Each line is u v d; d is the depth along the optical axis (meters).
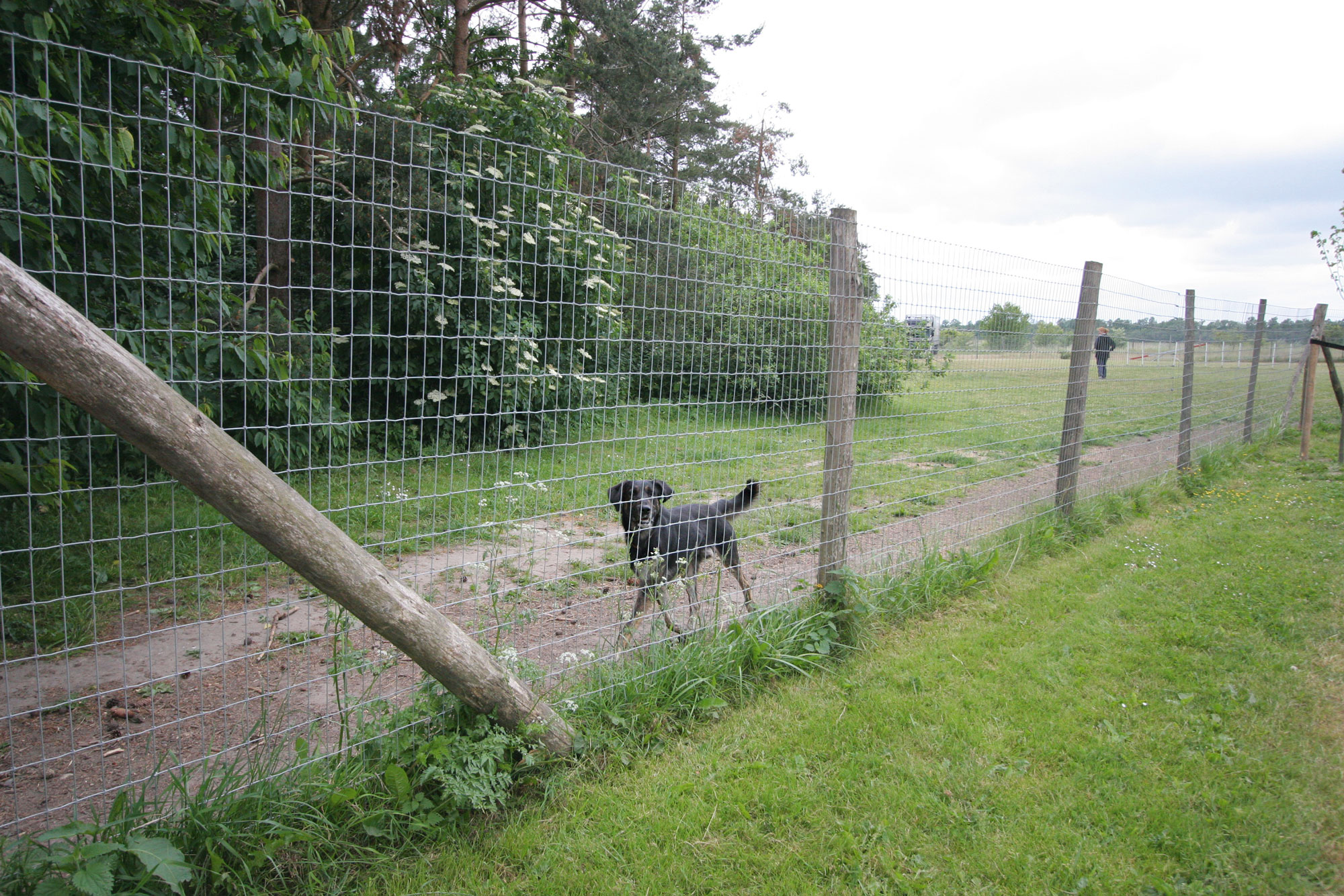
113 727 3.06
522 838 2.50
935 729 3.26
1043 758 3.08
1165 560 5.57
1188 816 2.69
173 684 3.43
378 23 13.19
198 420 1.89
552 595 4.58
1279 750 3.12
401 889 2.27
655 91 20.22
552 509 4.82
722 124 26.48
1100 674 3.80
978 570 5.04
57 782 2.68
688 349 3.68
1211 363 9.66
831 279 4.11
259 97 2.80
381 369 7.66
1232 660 3.90
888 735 3.23
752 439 4.08
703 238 3.61
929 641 4.19
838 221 4.08
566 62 17.11
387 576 2.31
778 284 3.95
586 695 3.14
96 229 3.89
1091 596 4.87
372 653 3.74
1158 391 8.39
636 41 18.56
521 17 16.77
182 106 3.58
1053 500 6.45
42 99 2.16
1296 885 2.38
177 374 4.22
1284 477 8.74
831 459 4.21
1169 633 4.25
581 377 3.56
